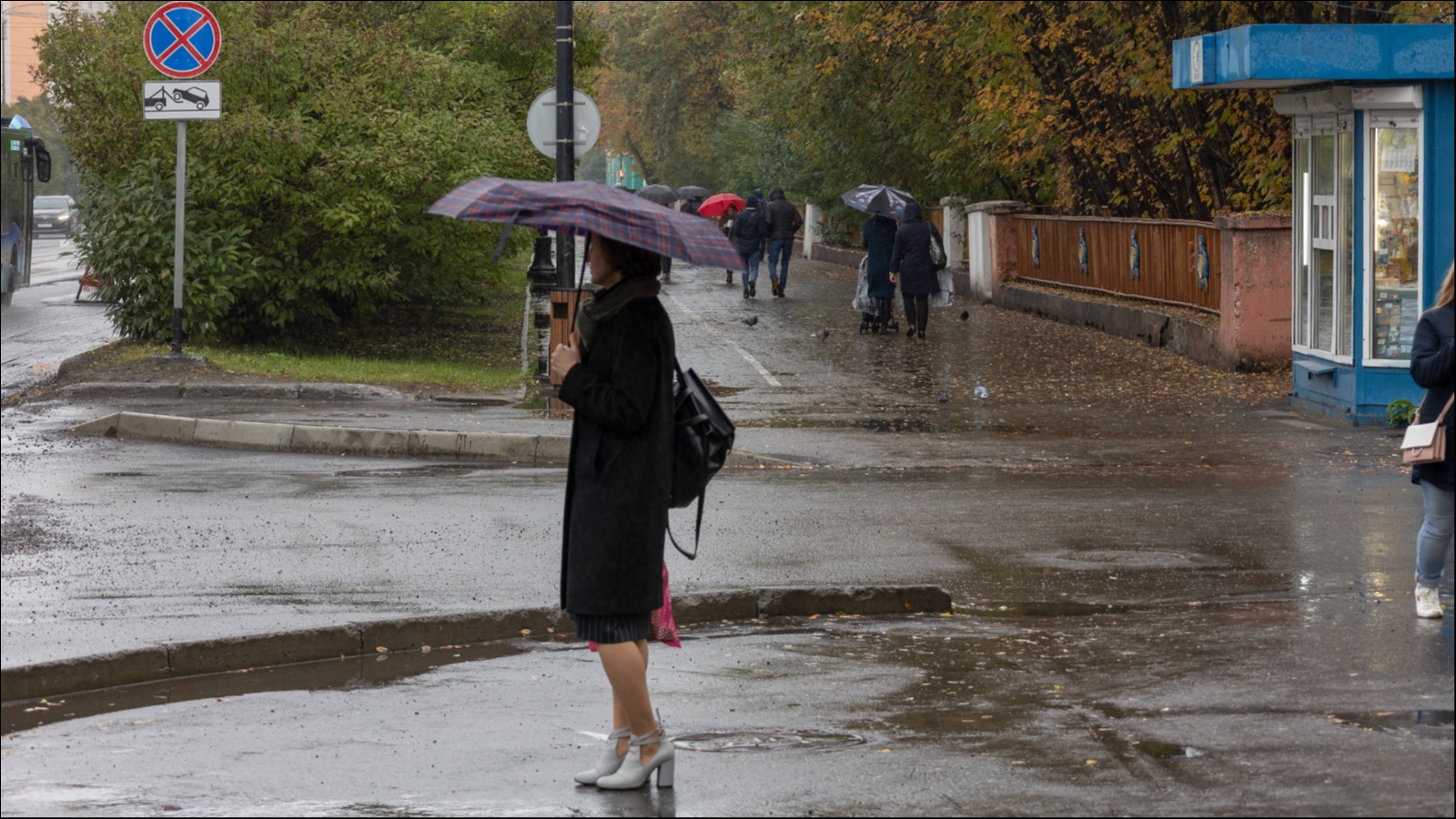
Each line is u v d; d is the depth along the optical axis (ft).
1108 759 30.42
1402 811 26.84
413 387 95.30
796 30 198.18
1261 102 122.83
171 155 110.63
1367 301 86.53
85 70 110.73
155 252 107.45
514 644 42.29
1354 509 61.98
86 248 109.29
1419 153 84.99
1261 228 110.93
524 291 191.93
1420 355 41.70
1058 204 183.52
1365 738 31.30
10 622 40.40
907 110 192.13
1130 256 145.07
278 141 107.76
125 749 31.89
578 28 160.56
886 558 52.21
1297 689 35.53
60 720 34.22
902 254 137.18
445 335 138.10
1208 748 30.94
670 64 403.13
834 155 223.30
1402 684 35.70
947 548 54.03
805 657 40.32
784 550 53.47
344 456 74.64
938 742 32.07
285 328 123.24
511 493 64.28
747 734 32.99
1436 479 42.09
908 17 161.68
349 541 53.47
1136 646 40.60
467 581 47.24
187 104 98.84
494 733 33.35
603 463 29.35
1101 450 78.59
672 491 30.12
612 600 29.04
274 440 76.28
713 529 57.36
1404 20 118.01
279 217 115.14
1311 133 92.73
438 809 28.04
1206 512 61.26
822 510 61.77
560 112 95.20
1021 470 72.59
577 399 28.94
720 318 156.35
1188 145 137.49
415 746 32.24
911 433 84.33
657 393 29.30
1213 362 116.06
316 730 33.50
